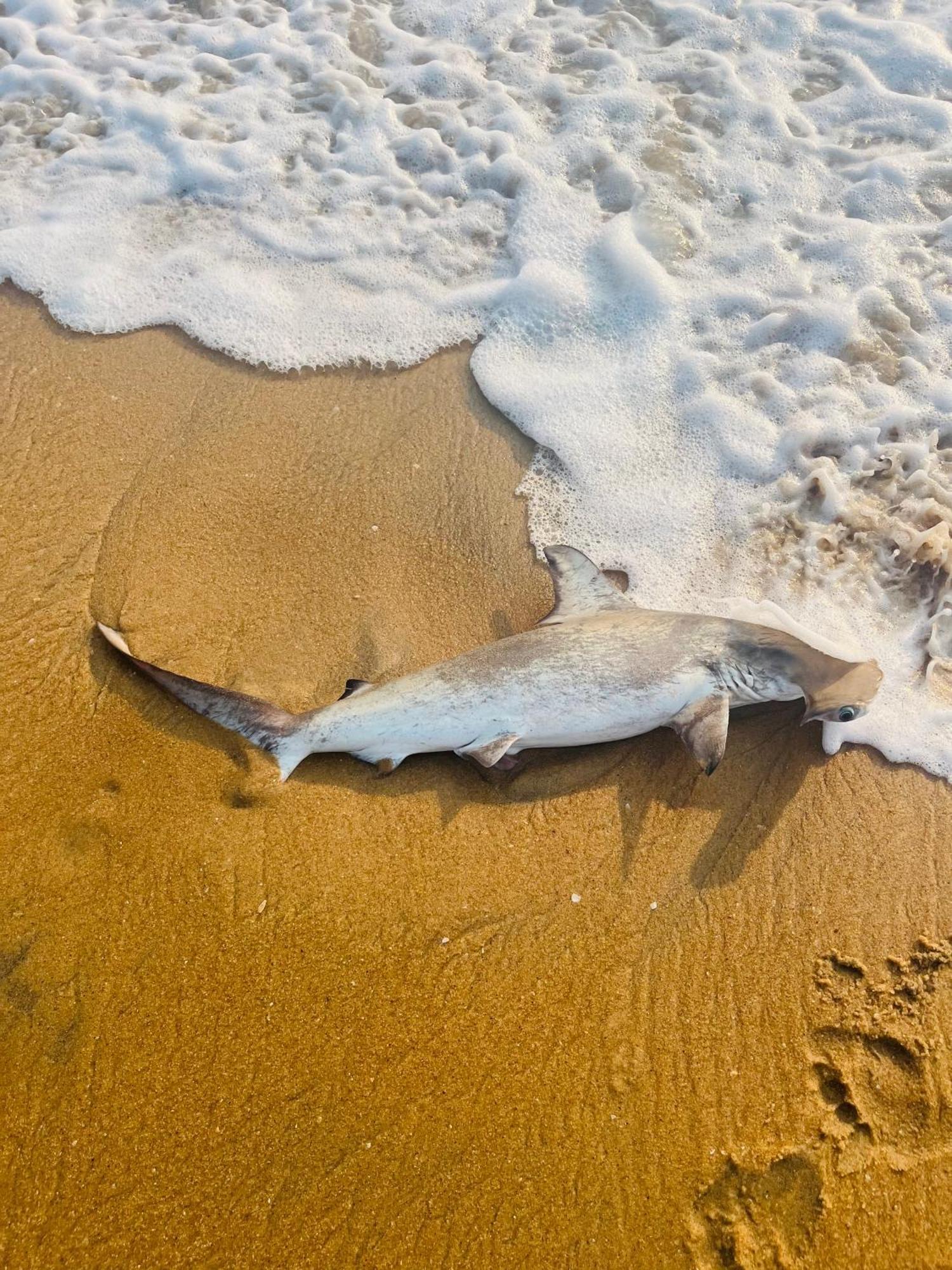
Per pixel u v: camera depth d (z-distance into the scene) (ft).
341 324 4.25
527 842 3.37
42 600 3.62
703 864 3.36
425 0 5.01
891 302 4.25
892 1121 3.08
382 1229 2.94
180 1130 2.99
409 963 3.19
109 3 4.99
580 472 3.99
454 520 3.89
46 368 4.09
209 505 3.85
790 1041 3.17
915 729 3.53
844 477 3.94
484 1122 3.04
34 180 4.50
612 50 4.88
